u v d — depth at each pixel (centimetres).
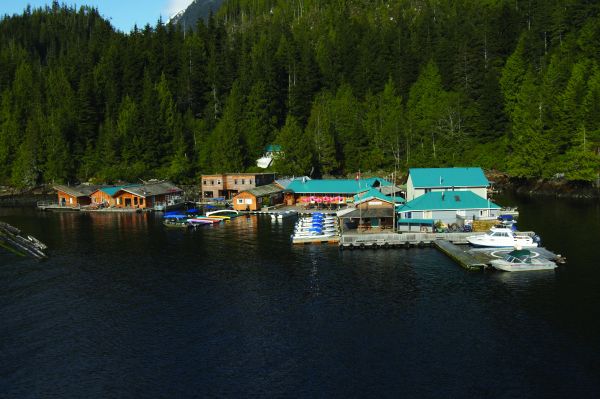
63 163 15725
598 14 15475
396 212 8456
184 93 18412
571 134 12656
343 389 3481
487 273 5894
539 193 12862
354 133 15600
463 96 15712
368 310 4847
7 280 6034
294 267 6384
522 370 3653
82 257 7125
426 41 19175
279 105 18112
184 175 15288
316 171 15312
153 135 15700
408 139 15425
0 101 18488
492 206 8181
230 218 10419
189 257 7025
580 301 4888
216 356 4006
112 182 14888
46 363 3956
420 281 5662
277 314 4816
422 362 3812
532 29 17275
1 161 16638
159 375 3738
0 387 3622
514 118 14362
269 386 3544
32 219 10969
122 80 18650
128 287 5722
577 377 3538
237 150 15238
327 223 8819
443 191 8800
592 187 11881
